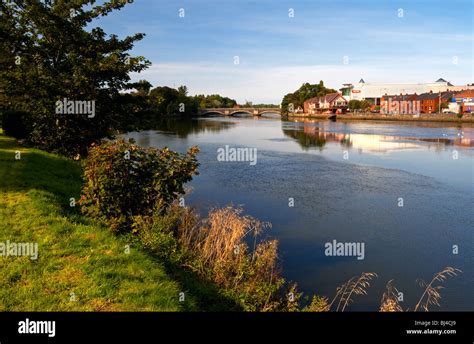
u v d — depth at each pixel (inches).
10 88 671.8
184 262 380.2
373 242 548.1
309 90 5861.2
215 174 1038.4
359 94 6023.6
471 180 956.0
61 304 246.4
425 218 657.0
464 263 483.5
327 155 1421.0
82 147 773.9
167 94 3873.0
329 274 448.1
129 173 419.2
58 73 705.6
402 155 1395.2
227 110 5157.5
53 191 490.9
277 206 725.9
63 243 331.6
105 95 737.6
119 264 307.6
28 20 705.0
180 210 496.4
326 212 689.0
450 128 2682.1
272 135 2272.4
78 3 713.6
